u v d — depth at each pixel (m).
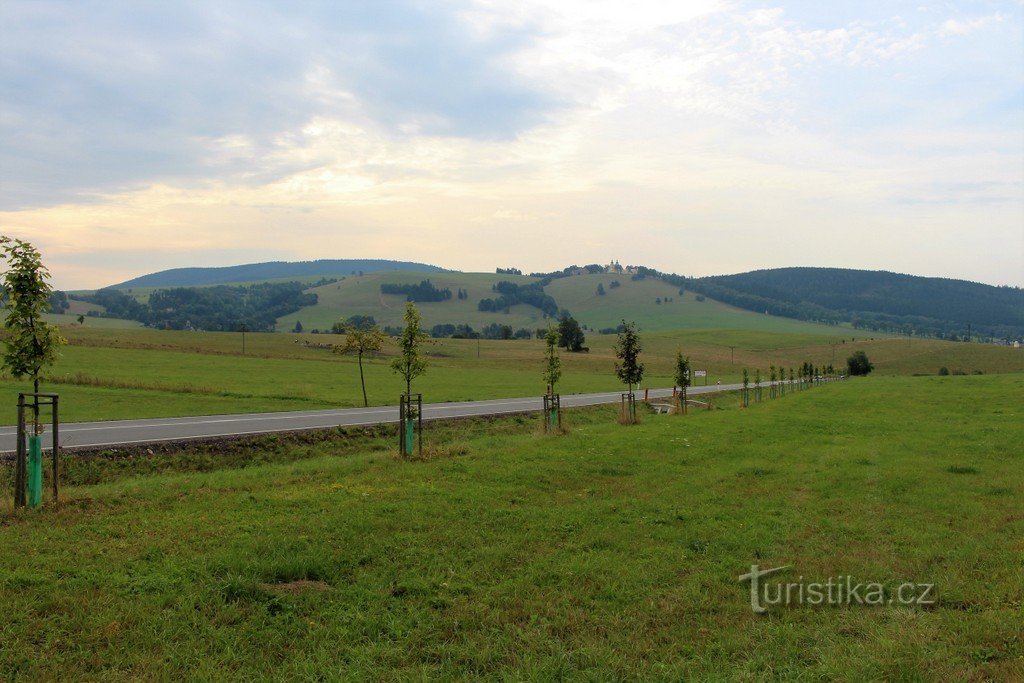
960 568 9.45
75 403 34.00
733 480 16.31
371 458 17.83
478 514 11.77
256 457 22.14
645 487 14.90
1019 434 26.48
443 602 7.82
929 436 26.33
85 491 13.08
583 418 37.50
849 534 11.48
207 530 10.09
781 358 171.88
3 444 20.64
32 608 7.00
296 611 7.46
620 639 7.09
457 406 40.62
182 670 6.11
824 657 6.66
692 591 8.51
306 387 53.75
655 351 177.62
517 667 6.41
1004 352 174.12
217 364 74.25
